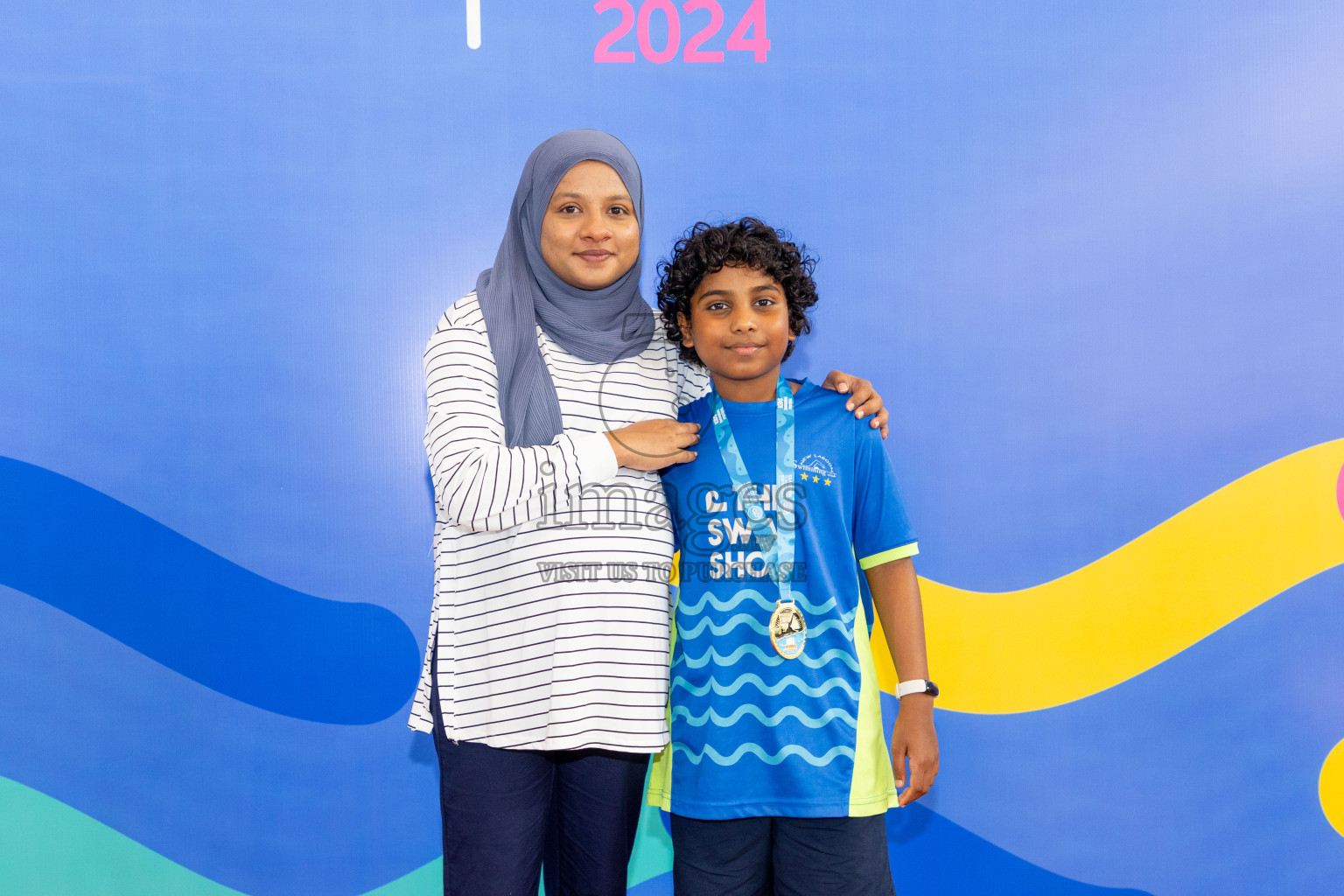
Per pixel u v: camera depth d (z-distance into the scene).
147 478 1.61
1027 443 1.70
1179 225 1.71
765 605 1.22
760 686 1.21
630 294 1.33
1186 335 1.71
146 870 1.59
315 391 1.64
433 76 1.65
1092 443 1.70
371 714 1.63
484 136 1.65
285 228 1.63
